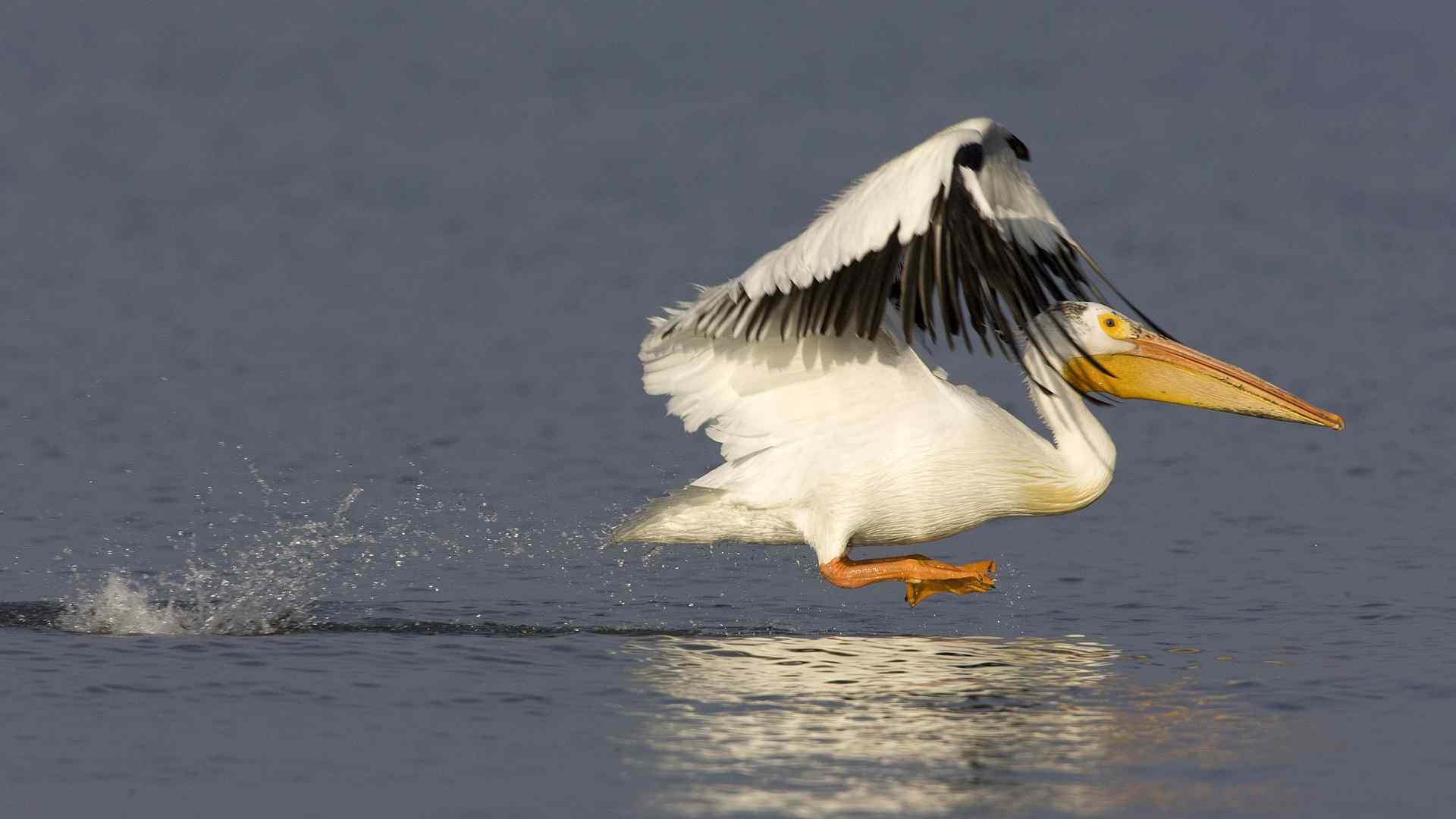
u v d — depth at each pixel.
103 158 36.91
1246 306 24.70
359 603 11.97
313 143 39.47
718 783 8.34
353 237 29.62
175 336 22.33
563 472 16.45
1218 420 18.78
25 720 9.17
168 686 9.81
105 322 22.95
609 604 12.12
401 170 36.25
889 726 9.22
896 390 11.46
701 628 11.49
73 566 12.91
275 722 9.20
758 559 13.49
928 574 11.27
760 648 10.93
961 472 11.43
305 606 11.85
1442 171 36.44
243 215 31.41
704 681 10.08
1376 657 10.60
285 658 10.45
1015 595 12.54
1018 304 10.59
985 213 10.45
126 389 19.52
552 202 32.81
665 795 8.17
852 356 11.45
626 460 16.98
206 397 19.28
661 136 40.19
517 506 15.20
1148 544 14.11
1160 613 11.95
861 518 11.46
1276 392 11.59
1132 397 11.83
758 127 41.03
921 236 10.58
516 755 8.72
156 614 11.54
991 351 10.62
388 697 9.66
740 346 11.51
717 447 17.56
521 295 25.23
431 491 15.69
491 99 45.16
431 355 21.58
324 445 17.36
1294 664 10.46
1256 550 13.88
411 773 8.45
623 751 8.78
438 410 18.91
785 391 11.55
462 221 31.08
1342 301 25.02
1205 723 9.25
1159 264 27.66
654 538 11.84
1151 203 32.84
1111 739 9.01
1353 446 17.67
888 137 39.81
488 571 13.01
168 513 14.70
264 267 27.08
